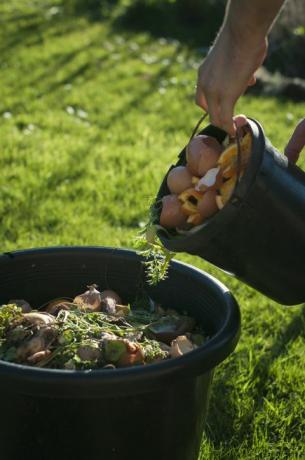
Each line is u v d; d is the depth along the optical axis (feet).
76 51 16.69
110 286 5.29
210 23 19.43
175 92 14.28
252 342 6.35
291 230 4.49
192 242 4.41
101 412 4.23
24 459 4.41
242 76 4.33
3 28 18.13
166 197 4.73
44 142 10.66
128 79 14.98
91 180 9.27
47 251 5.17
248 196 4.33
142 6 19.65
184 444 4.55
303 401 5.74
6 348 4.62
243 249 4.47
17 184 8.94
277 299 4.78
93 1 21.04
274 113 13.43
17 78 14.33
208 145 4.61
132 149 10.59
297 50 16.37
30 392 4.07
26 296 5.20
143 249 5.22
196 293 5.01
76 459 4.35
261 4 4.17
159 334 4.88
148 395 4.25
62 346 4.53
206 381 4.52
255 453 5.35
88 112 12.66
